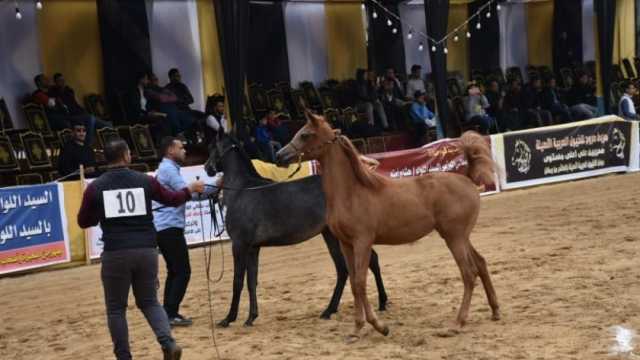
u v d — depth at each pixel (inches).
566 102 1045.2
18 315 418.9
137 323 380.2
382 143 846.5
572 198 700.0
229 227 369.1
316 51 939.3
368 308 320.2
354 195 319.6
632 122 875.4
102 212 269.4
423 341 312.2
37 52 727.1
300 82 917.2
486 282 337.1
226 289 446.6
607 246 484.1
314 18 936.3
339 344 318.0
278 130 771.4
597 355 281.1
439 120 776.9
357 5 969.5
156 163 700.7
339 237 326.6
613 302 354.0
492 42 1084.5
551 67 1131.9
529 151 790.5
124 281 271.6
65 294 460.4
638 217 580.7
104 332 370.0
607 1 916.6
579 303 356.2
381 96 894.4
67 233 542.9
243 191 370.0
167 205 282.8
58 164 603.8
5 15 707.4
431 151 714.2
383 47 989.2
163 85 795.4
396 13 992.9
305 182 371.6
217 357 310.8
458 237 331.6
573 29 1129.4
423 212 326.3
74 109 707.4
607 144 853.2
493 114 942.4
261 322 366.3
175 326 365.1
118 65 769.6
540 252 480.4
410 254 513.0
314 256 534.9
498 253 487.2
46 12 732.7
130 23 775.7
